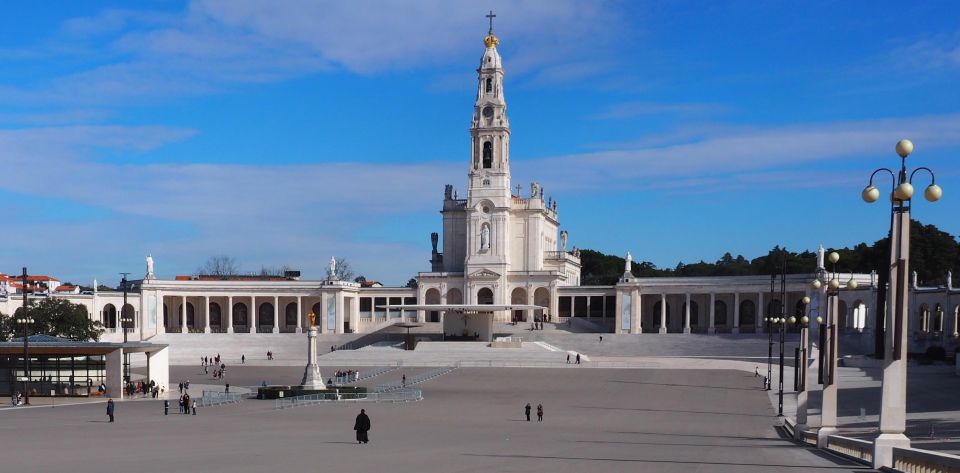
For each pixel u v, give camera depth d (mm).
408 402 85125
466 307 141375
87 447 47844
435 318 179750
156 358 96938
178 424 64125
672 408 81188
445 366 124938
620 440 53219
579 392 96000
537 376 111812
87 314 144750
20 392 92000
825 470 34969
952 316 127938
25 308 86562
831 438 46688
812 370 116188
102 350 90625
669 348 144500
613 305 181375
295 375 118375
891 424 32406
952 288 129500
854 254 197125
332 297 171625
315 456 42844
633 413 76812
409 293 180750
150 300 169000
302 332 175000
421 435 56156
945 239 173375
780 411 74438
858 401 83938
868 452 38188
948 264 171625
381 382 107188
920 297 133875
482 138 171875
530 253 173875
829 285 48406
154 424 64062
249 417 70438
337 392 87438
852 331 138625
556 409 79750
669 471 35906
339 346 154125
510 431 60094
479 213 171000
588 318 171875
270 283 174500
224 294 174000
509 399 88625
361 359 133625
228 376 118125
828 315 48469
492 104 171375
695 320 174750
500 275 168875
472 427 63219
